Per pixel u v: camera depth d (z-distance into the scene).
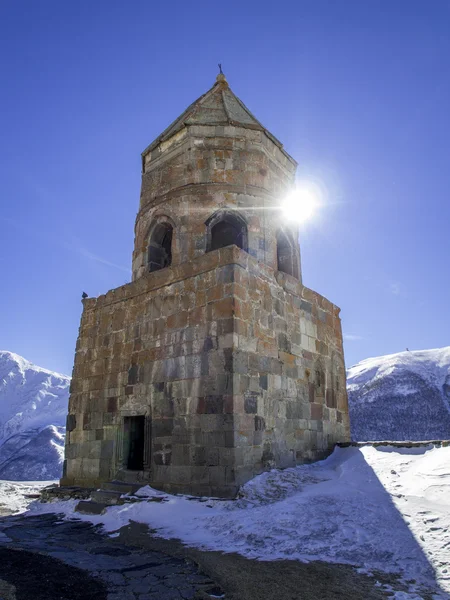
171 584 5.94
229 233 16.53
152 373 12.80
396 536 7.24
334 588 5.64
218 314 11.74
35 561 6.99
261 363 12.02
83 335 15.54
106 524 9.88
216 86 17.36
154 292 13.59
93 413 14.27
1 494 15.48
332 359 15.80
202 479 10.80
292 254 15.93
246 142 15.27
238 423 10.77
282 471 11.52
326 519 8.23
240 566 6.50
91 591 5.67
